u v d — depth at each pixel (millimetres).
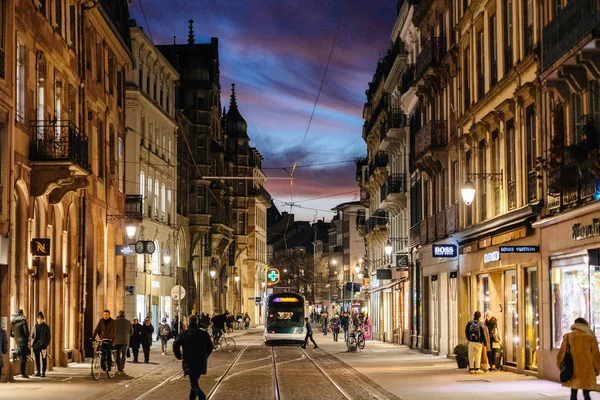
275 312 60438
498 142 34406
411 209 54875
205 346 20453
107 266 45375
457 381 27969
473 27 37750
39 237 33438
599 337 23781
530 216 29094
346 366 37219
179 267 77375
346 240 161125
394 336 62938
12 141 29094
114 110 47062
